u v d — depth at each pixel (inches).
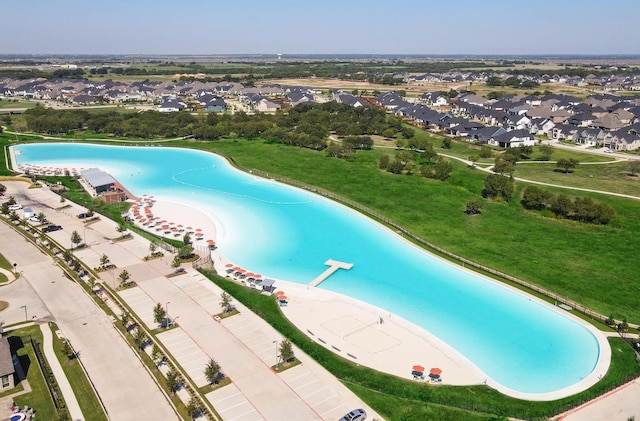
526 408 1855.3
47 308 2508.6
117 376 1984.5
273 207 4252.0
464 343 2338.8
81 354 2119.8
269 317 2476.6
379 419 1758.1
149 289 2723.9
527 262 3149.6
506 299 2736.2
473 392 1952.5
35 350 2127.2
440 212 4050.2
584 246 3388.3
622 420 1774.1
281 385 1950.1
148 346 2191.2
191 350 2169.0
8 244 3341.5
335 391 1924.2
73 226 3683.6
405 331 2404.0
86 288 2721.5
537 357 2234.3
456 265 3129.9
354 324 2450.8
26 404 1797.5
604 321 2490.2
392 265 3161.9
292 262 3196.4
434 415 1797.5
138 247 3314.5
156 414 1776.6
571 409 1840.6
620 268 3058.6
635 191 4315.9
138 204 4244.6
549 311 2613.2
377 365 2117.4
